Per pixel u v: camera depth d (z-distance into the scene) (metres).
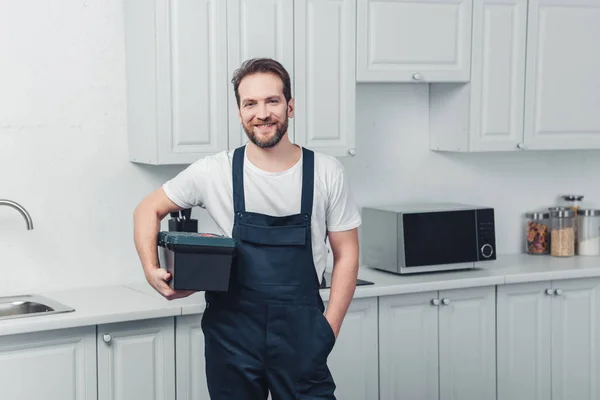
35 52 3.60
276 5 3.65
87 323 3.18
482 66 4.11
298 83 3.72
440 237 4.01
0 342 3.07
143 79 3.59
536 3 4.18
